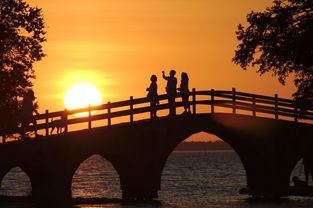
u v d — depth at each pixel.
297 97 74.31
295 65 71.31
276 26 70.62
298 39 68.94
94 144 63.69
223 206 65.38
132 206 62.66
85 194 117.94
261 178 76.19
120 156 66.88
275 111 74.62
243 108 73.25
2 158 57.25
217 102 71.75
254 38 71.88
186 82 69.69
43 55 67.00
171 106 68.56
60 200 61.38
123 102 65.94
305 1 69.94
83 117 63.19
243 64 72.94
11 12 65.25
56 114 61.50
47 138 60.44
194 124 70.31
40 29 66.62
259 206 64.75
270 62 72.25
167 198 90.94
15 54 66.88
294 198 74.50
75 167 62.28
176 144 69.25
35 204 59.59
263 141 74.44
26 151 58.97
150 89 67.50
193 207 63.69
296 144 75.44
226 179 169.25
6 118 65.12
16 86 65.31
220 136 75.81
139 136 67.19
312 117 76.06
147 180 67.94
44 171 60.47
